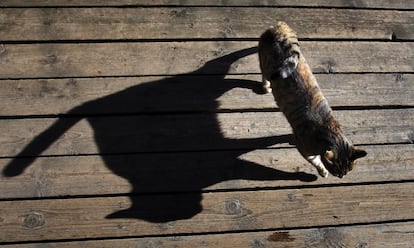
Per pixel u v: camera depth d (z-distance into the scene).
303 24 2.31
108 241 1.88
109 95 2.10
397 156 2.13
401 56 2.32
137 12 2.24
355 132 2.15
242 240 1.92
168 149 2.04
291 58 1.83
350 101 2.20
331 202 2.02
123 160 2.00
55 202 1.91
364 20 2.37
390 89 2.25
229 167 2.03
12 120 2.02
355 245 1.97
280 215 1.97
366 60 2.29
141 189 1.96
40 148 1.99
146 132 2.05
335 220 1.99
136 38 2.20
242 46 2.24
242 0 2.32
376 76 2.26
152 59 2.17
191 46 2.21
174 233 1.91
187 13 2.26
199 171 2.01
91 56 2.15
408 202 2.06
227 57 2.21
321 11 2.35
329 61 2.26
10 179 1.93
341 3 2.38
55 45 2.16
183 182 1.99
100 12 2.23
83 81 2.11
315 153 1.88
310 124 1.84
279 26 1.94
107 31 2.20
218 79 2.17
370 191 2.05
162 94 2.12
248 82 2.17
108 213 1.92
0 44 2.13
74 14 2.21
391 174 2.10
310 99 1.84
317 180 2.04
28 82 2.08
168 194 1.97
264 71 1.97
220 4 2.29
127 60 2.16
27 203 1.90
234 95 2.14
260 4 2.32
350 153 1.82
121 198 1.94
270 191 2.01
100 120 2.06
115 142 2.03
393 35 2.36
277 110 2.14
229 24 2.27
